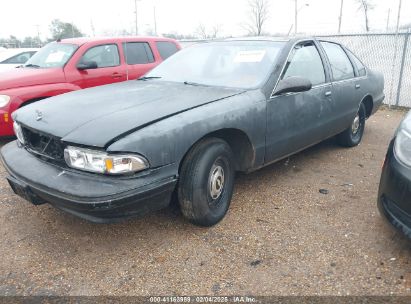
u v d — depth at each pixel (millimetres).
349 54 5395
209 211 3225
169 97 3383
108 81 6770
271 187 4195
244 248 3045
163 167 2814
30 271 2793
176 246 3072
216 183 3285
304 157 5227
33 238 3207
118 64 6977
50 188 2697
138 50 7344
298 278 2693
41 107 3375
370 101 5801
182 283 2658
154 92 3594
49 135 2898
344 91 4867
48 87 5891
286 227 3357
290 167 4824
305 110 4109
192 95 3447
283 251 3004
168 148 2812
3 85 5559
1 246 3096
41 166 2951
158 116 2895
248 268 2807
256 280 2680
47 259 2928
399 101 9500
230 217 3521
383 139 6293
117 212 2660
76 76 6316
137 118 2846
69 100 3457
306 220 3479
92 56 6656
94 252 3012
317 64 4527
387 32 9406
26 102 5645
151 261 2893
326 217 3535
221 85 3830
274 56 3961
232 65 4055
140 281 2682
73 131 2781
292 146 4102
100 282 2676
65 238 3201
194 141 2979
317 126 4398
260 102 3562
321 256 2939
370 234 3238
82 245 3104
